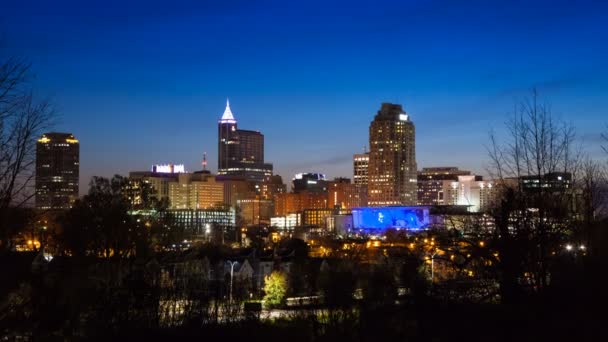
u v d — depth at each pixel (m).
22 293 32.34
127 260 66.38
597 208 27.69
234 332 31.92
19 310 30.73
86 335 27.69
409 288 28.66
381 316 29.83
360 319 31.36
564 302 24.16
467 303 25.25
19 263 34.78
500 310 24.16
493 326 23.86
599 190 27.50
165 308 30.88
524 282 24.86
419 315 25.58
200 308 30.61
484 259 25.72
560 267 26.09
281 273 90.56
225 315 34.25
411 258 34.06
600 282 24.70
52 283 34.03
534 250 24.56
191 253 84.81
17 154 21.58
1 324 29.66
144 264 40.72
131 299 27.81
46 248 81.94
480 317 24.34
